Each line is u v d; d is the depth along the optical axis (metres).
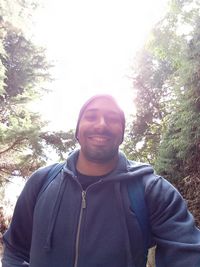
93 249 1.49
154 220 1.54
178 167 5.23
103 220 1.53
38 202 1.68
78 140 1.75
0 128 9.32
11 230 1.86
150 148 10.01
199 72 4.82
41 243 1.58
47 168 1.81
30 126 9.96
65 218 1.57
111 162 1.68
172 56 5.99
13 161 11.04
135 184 1.60
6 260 1.85
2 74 9.58
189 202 4.86
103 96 1.73
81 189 1.60
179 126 5.04
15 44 12.61
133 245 1.48
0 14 9.02
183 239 1.42
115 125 1.70
